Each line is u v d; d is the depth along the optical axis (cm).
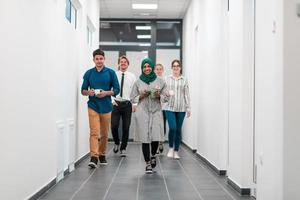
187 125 868
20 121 297
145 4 901
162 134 492
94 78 530
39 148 354
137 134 488
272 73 287
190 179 452
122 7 927
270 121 291
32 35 328
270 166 290
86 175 472
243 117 374
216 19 538
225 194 372
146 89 484
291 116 265
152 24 1049
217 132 502
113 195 361
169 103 628
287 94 266
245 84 378
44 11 368
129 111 668
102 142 559
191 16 842
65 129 473
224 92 495
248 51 379
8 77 268
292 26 266
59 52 438
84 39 617
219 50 511
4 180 263
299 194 264
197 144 703
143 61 489
